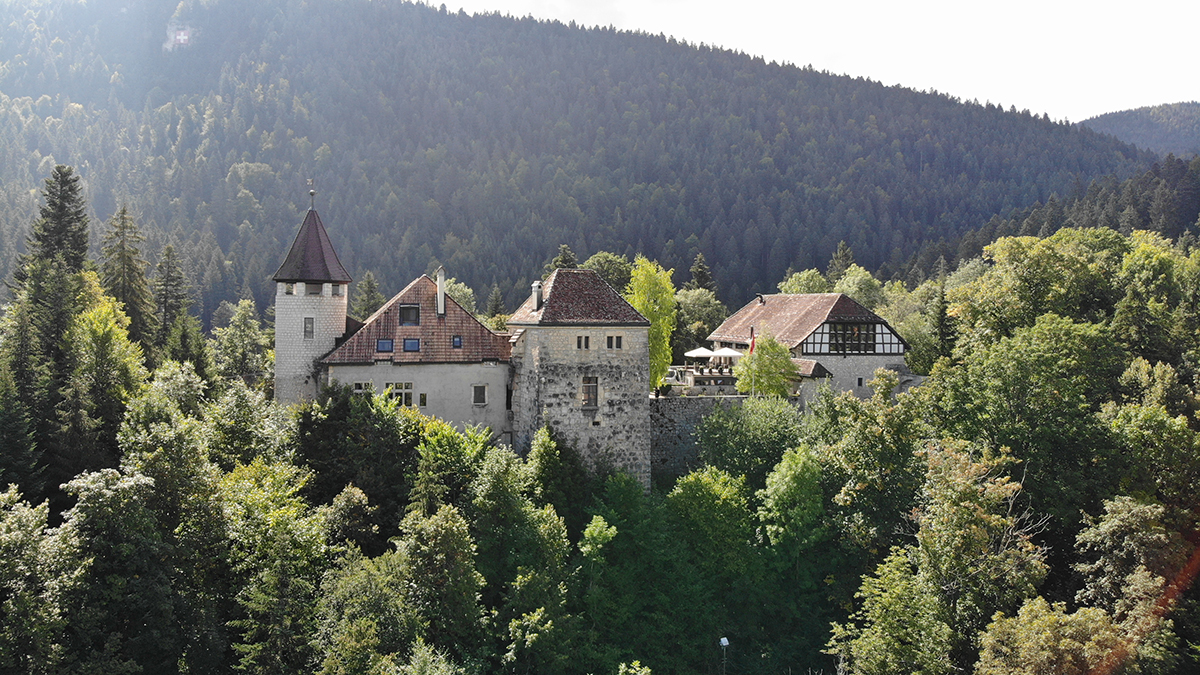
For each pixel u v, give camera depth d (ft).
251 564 101.71
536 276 454.40
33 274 176.14
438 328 152.25
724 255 508.12
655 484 156.56
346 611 94.73
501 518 119.03
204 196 578.25
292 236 525.34
